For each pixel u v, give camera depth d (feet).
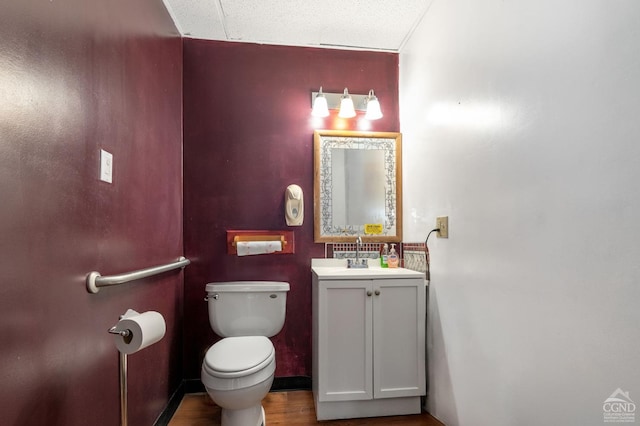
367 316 6.01
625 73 2.72
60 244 2.97
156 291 5.51
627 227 2.70
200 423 5.88
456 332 5.28
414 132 7.11
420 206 6.78
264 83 7.59
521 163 3.88
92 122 3.55
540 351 3.57
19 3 2.47
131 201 4.58
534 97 3.68
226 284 6.68
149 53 5.35
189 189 7.24
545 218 3.52
